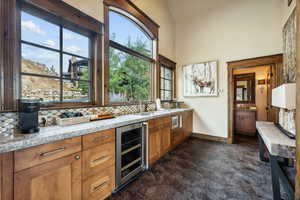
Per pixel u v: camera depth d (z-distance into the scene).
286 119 2.16
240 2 3.44
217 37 3.76
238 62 3.46
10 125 1.30
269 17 3.12
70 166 1.26
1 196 0.91
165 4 3.98
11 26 1.34
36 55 1.56
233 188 1.82
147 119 2.25
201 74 3.97
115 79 2.61
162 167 2.36
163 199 1.63
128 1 2.65
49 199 1.12
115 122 1.74
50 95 1.68
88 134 1.41
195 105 4.12
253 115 4.27
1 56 1.28
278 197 1.51
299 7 0.61
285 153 1.47
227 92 3.62
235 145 3.45
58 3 1.64
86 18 1.95
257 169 2.29
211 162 2.54
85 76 2.06
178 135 3.33
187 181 1.97
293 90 1.76
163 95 4.02
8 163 0.94
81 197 1.34
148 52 3.52
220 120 3.74
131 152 2.01
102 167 1.55
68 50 1.86
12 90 1.34
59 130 1.30
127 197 1.66
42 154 1.09
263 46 3.18
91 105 2.08
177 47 4.43
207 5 3.83
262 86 4.54
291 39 2.24
